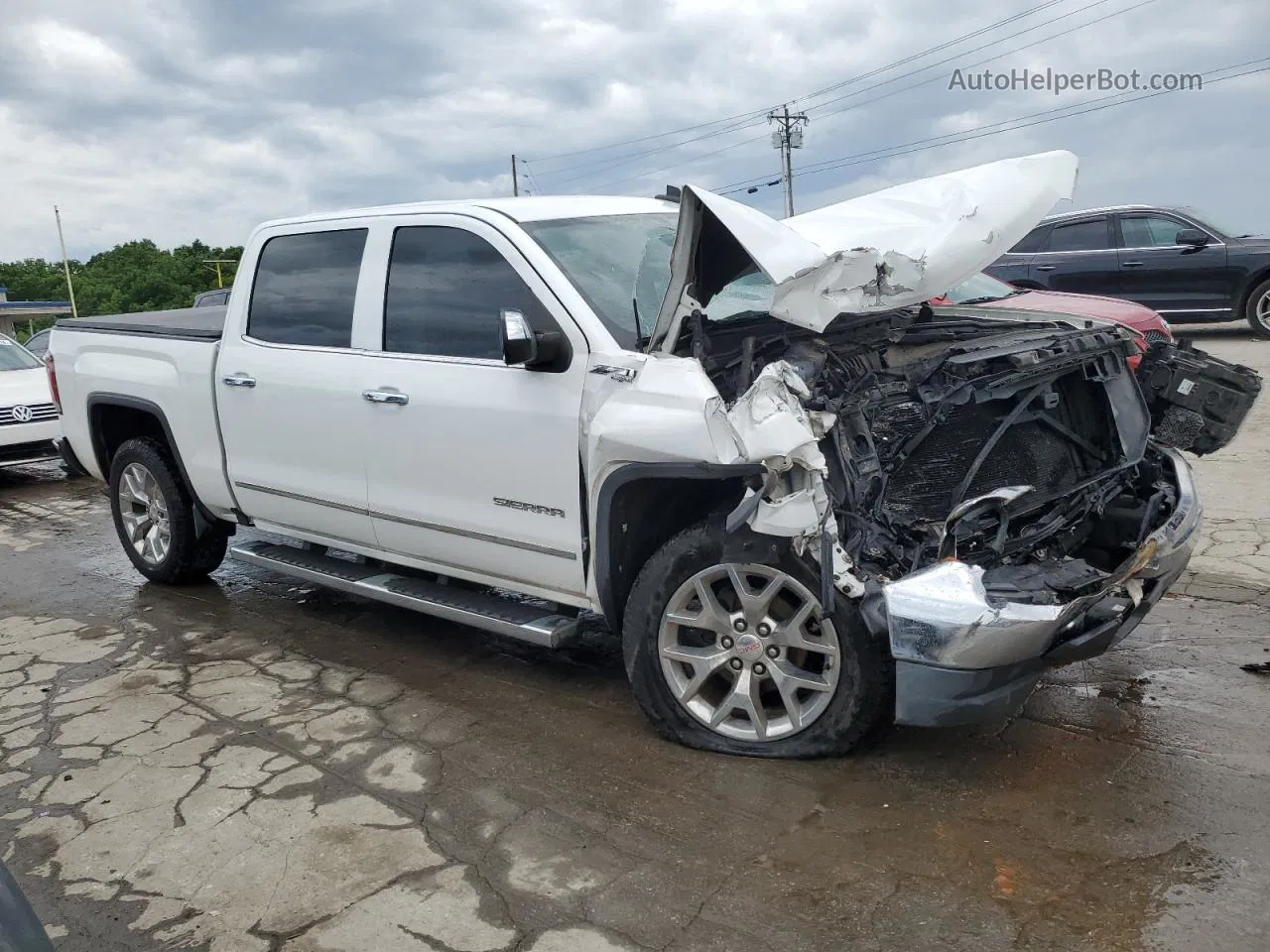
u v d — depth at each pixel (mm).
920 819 3203
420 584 4664
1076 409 3955
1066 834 3088
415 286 4383
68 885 3123
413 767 3748
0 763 3959
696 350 3527
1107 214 13383
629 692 4332
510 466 3969
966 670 3105
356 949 2754
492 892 2967
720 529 3504
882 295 3373
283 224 5012
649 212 4668
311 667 4785
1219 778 3359
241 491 5285
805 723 3490
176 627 5469
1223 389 4188
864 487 3396
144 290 84875
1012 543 3553
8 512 8984
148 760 3912
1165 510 3809
